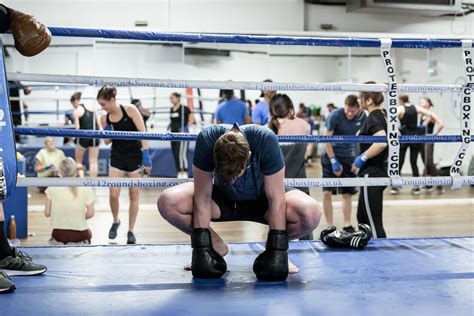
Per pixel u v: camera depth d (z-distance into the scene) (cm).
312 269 245
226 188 237
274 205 229
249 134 223
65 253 274
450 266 250
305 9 818
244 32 787
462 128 295
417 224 569
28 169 817
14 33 225
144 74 788
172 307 192
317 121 1082
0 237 233
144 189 838
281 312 186
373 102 369
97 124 689
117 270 243
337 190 469
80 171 687
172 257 268
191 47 805
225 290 213
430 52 880
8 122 224
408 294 207
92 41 812
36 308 190
